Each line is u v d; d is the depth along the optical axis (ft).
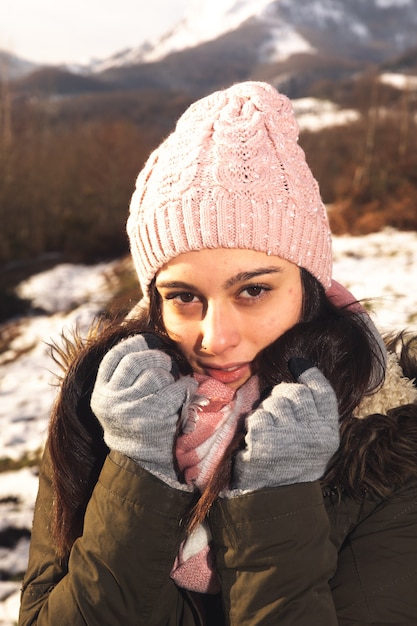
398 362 4.69
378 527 3.97
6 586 14.29
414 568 3.86
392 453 3.93
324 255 4.42
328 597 3.81
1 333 35.94
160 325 4.71
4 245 53.01
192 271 4.10
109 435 4.17
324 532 3.84
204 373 4.44
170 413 4.04
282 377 4.16
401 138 61.98
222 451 4.20
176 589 4.38
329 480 4.11
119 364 4.22
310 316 4.46
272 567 3.79
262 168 4.12
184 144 4.26
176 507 4.02
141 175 4.63
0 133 66.74
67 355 5.13
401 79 194.49
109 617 4.01
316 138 80.79
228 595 3.95
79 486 4.73
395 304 29.01
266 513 3.80
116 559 3.99
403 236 44.75
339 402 4.17
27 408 24.62
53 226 56.49
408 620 3.82
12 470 19.84
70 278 45.39
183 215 4.10
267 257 4.09
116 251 53.11
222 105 4.31
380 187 53.57
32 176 59.16
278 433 3.80
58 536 4.73
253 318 4.15
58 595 4.17
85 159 63.67
